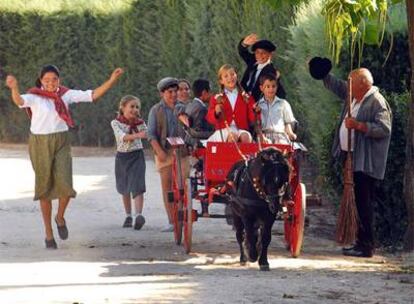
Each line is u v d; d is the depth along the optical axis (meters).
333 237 23.33
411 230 20.64
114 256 20.41
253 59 22.92
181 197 21.86
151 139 24.22
